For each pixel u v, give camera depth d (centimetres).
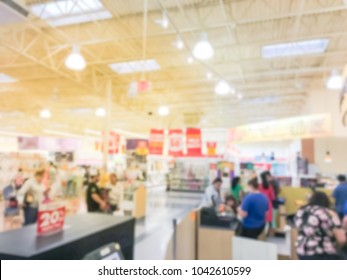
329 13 504
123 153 983
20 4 192
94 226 121
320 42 639
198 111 1366
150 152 936
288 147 1775
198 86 960
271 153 1831
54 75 810
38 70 784
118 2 460
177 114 1442
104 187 575
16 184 749
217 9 486
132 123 1658
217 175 1262
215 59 718
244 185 787
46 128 1839
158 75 850
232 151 1311
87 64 730
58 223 115
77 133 1928
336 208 504
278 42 609
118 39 586
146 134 2120
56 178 986
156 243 560
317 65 783
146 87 421
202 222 382
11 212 723
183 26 534
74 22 525
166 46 638
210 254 367
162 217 849
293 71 754
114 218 138
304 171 930
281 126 690
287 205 593
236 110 1344
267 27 552
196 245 374
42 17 495
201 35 356
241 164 1210
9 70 782
